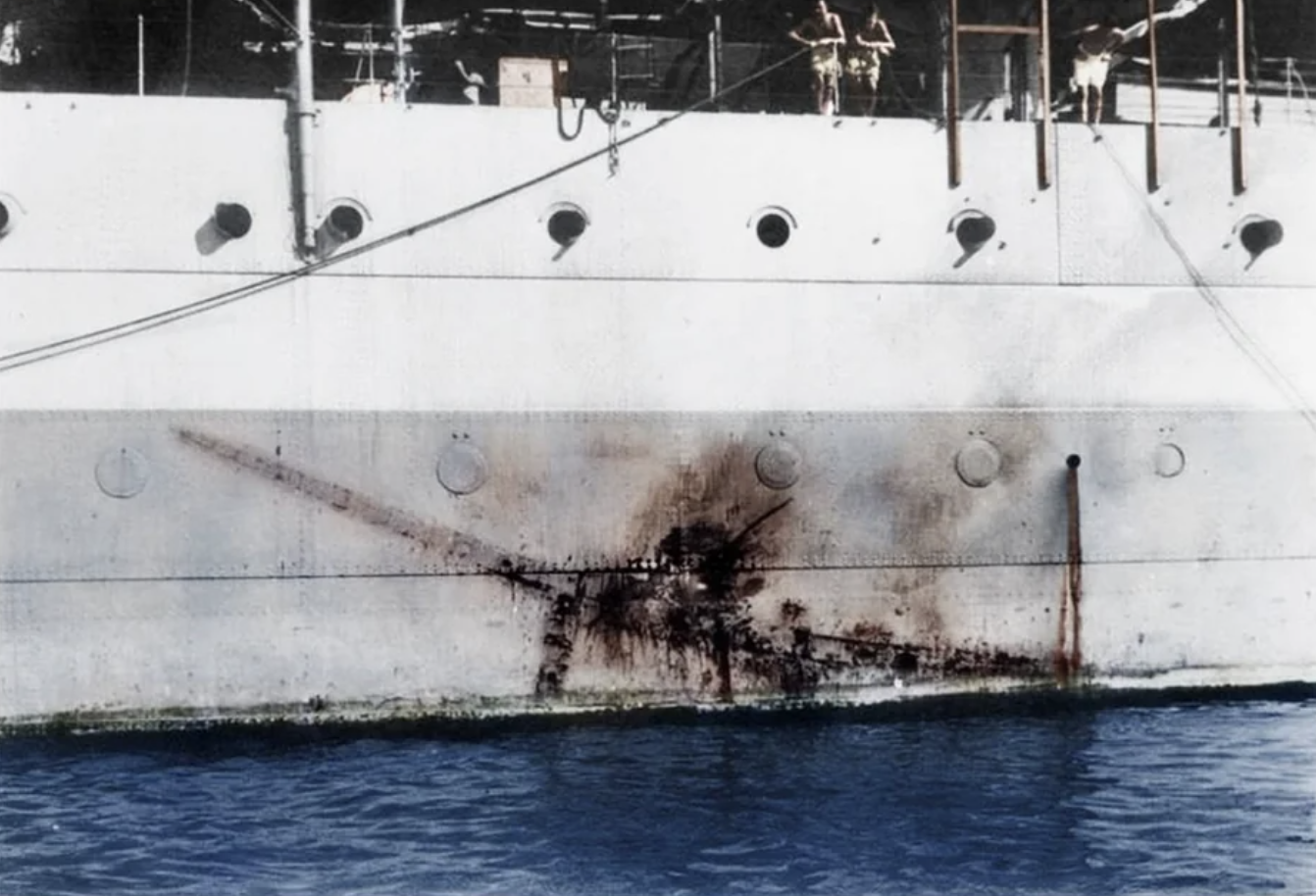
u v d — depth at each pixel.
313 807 15.25
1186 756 16.70
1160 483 18.80
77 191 17.05
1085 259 18.66
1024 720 18.16
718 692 17.95
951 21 18.33
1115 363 18.72
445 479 17.45
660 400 17.81
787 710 18.09
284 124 17.28
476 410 17.52
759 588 18.00
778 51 20.55
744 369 17.97
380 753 16.91
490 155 17.58
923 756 16.77
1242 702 18.84
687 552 17.89
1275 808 15.06
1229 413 18.95
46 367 16.97
